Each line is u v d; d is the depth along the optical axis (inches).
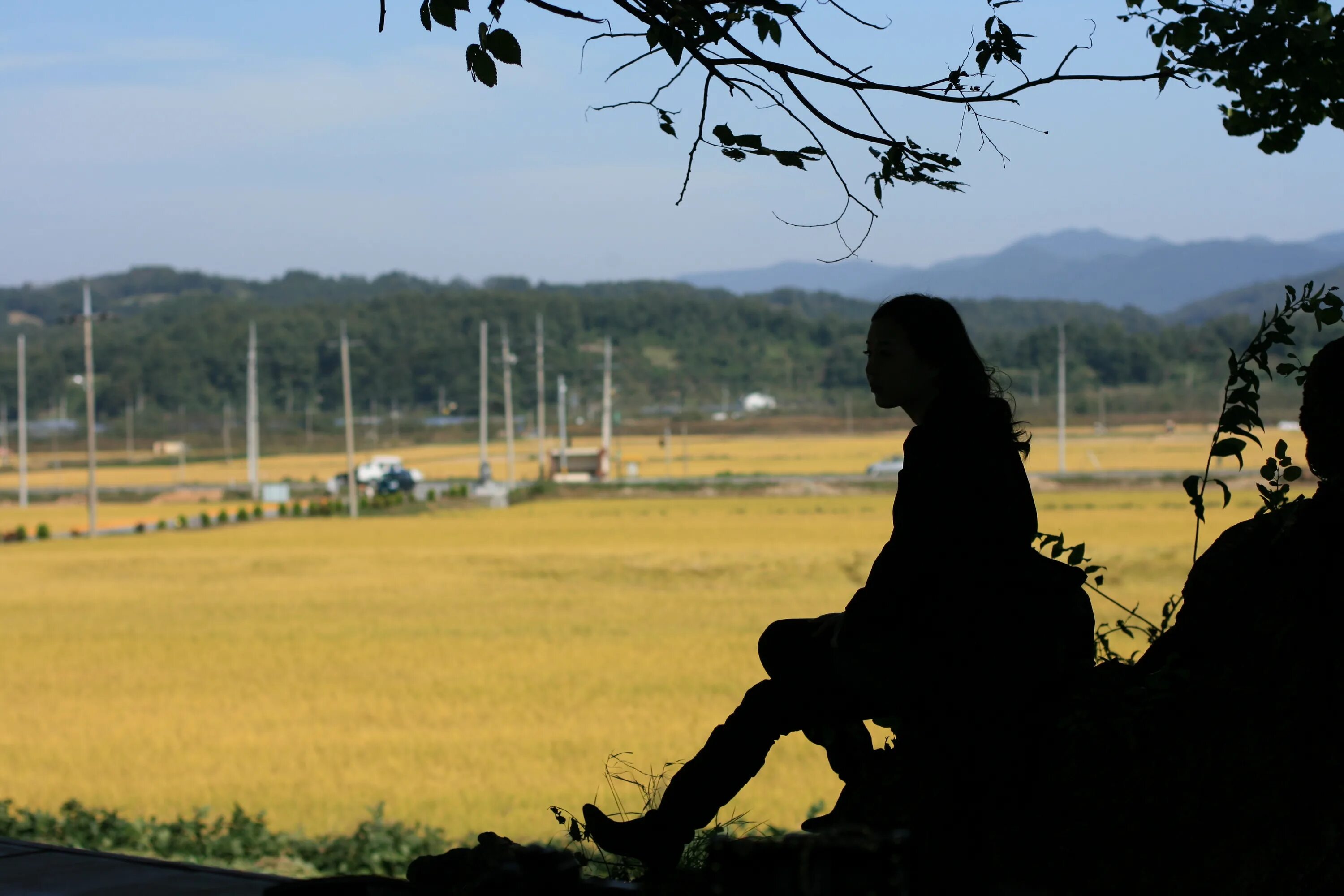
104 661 1177.4
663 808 164.7
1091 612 154.9
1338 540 136.6
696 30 171.9
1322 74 185.8
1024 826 147.3
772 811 568.4
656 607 1549.0
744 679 1014.4
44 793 653.9
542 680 1029.8
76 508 4067.4
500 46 158.6
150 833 478.3
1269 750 135.6
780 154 173.2
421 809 603.8
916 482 147.3
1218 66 189.5
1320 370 143.6
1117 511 2824.8
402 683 1031.0
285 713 914.1
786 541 2402.8
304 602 1656.0
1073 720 144.8
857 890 113.1
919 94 174.1
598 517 3154.5
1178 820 139.6
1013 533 145.8
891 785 157.5
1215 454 167.6
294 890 148.7
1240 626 143.0
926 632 146.2
